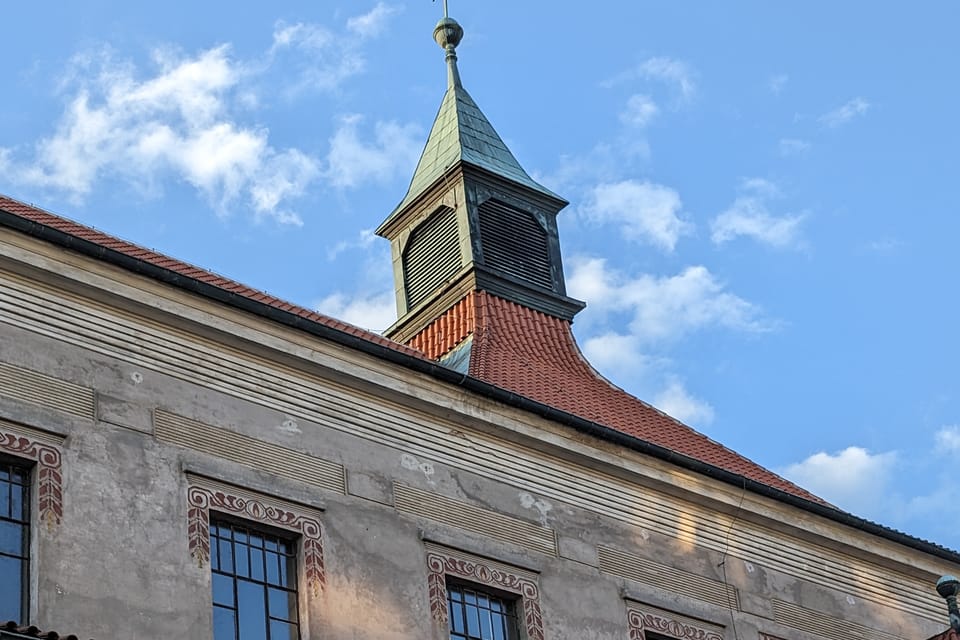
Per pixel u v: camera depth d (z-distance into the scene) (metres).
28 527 24.83
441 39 44.78
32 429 25.36
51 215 31.64
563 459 31.23
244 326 28.00
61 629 24.25
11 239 26.16
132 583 25.19
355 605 27.30
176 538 25.92
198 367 27.48
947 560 35.97
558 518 30.66
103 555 25.11
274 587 26.77
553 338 38.59
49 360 26.03
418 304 39.84
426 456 29.47
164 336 27.34
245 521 26.83
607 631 30.19
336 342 28.75
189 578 25.77
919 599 35.53
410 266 41.12
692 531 32.53
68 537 24.92
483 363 35.38
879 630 34.41
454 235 40.06
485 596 29.20
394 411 29.45
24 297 26.23
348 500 28.09
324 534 27.53
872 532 34.84
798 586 33.62
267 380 28.16
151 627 25.06
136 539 25.53
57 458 25.39
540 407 30.73
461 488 29.62
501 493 30.11
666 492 32.44
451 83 43.69
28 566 24.55
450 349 37.03
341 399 28.89
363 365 29.12
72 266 26.59
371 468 28.64
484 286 38.94
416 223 41.12
